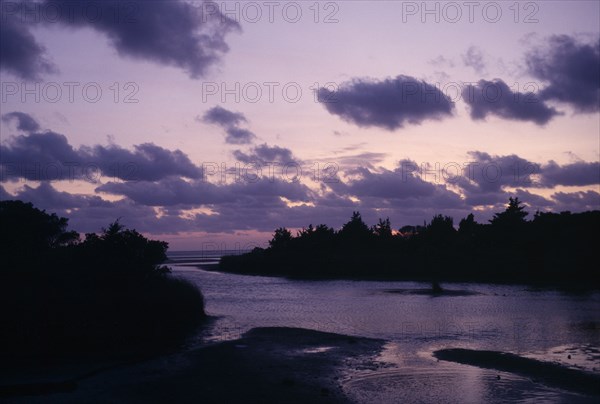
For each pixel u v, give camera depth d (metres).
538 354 23.31
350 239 106.94
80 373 19.38
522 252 86.19
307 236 109.25
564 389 17.80
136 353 23.09
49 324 23.88
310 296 52.81
